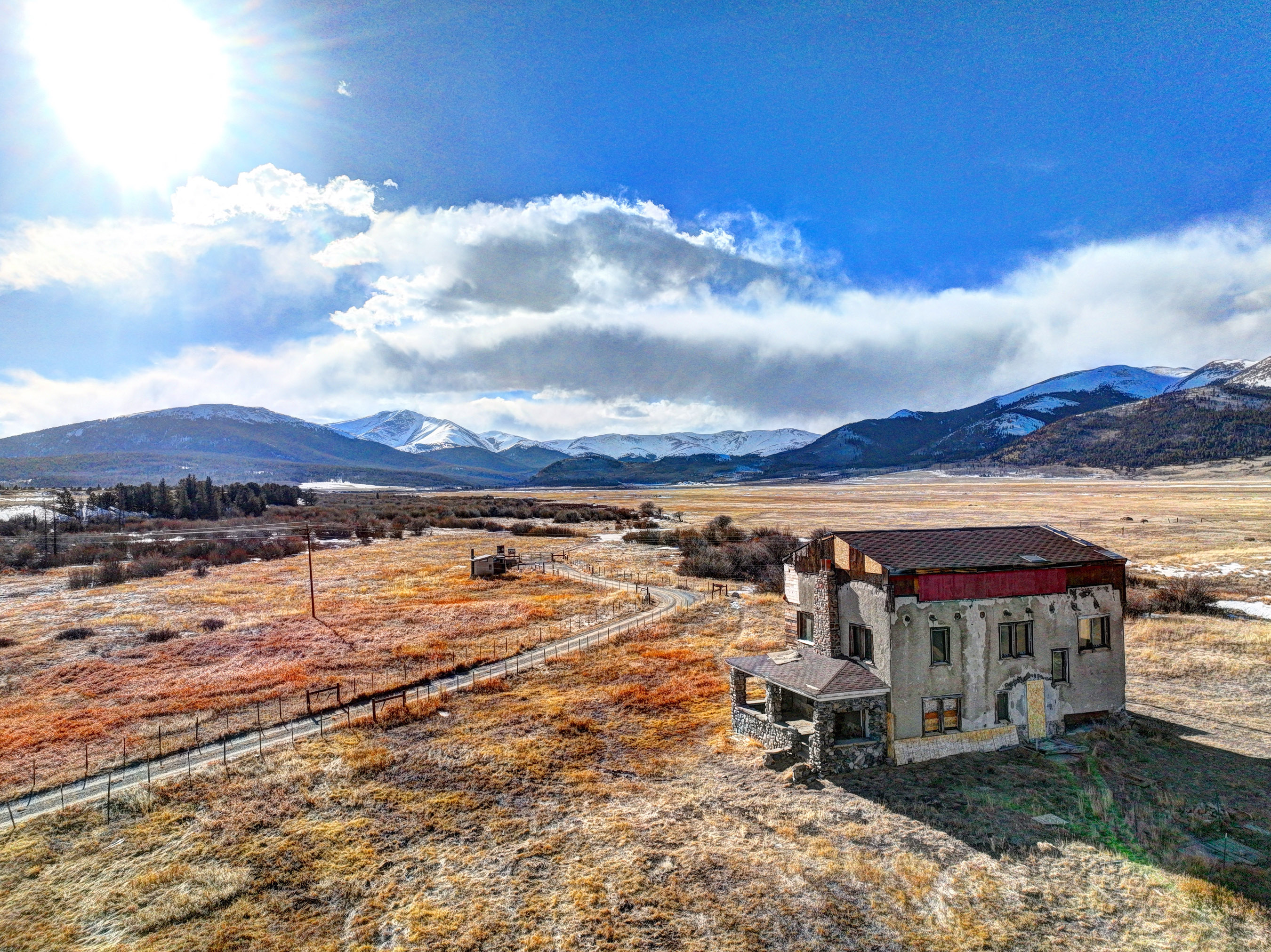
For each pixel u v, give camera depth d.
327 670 49.03
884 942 20.58
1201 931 20.62
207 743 36.22
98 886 23.80
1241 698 40.22
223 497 185.88
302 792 30.41
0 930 21.41
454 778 31.61
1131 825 26.52
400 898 22.97
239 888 23.52
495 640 56.78
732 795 29.80
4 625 64.19
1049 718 34.34
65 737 36.84
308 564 102.56
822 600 35.16
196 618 66.88
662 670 47.84
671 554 110.44
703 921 21.58
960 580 32.72
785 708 36.38
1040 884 23.08
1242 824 26.61
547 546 123.94
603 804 29.27
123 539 124.50
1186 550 90.12
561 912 22.09
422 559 107.88
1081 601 34.91
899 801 28.62
